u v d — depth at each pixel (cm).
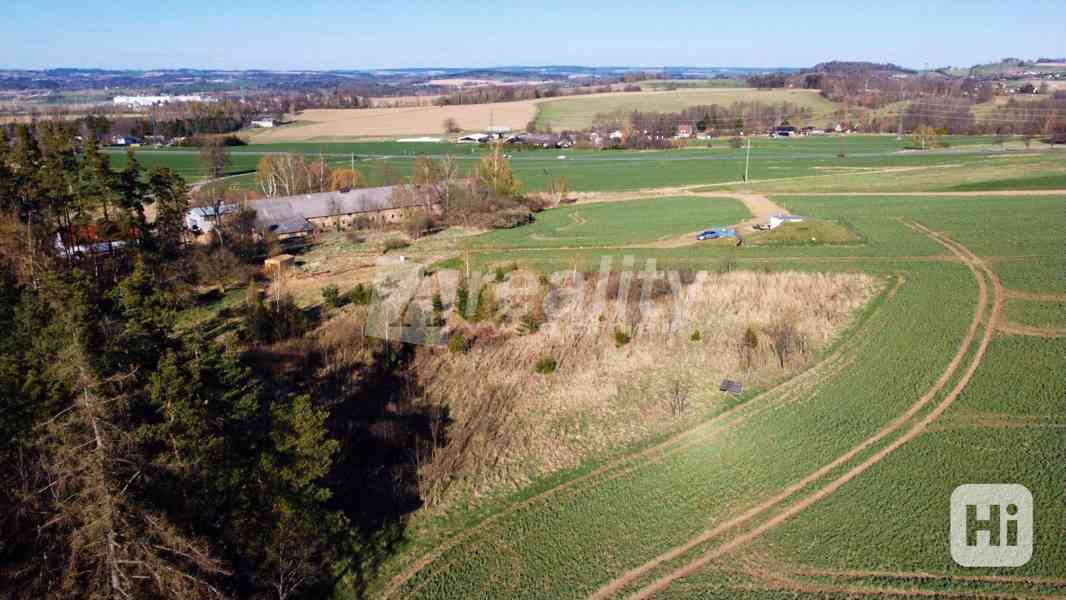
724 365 4881
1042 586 2830
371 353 5025
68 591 2183
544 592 2956
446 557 3172
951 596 2811
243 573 2839
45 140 6719
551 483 3700
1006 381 4406
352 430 4128
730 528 3278
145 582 2261
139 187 6694
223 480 2720
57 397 2497
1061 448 3691
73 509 2198
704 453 3891
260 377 4581
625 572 3048
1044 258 6569
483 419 4297
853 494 3450
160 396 2791
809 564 3027
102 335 3042
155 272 6169
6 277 4503
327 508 3441
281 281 6525
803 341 5128
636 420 4262
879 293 5978
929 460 3675
